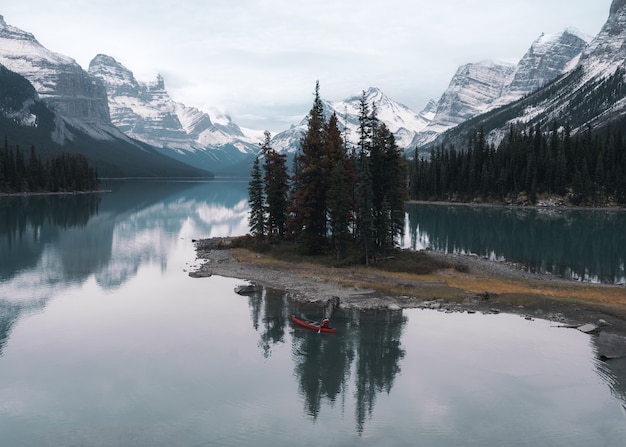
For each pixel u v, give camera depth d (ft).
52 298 156.66
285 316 138.41
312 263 216.13
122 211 485.15
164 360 106.32
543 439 75.92
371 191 204.23
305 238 230.07
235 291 166.30
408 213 512.22
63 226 352.49
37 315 137.80
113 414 83.25
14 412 83.76
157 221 415.64
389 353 110.83
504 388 93.40
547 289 168.35
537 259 250.37
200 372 100.37
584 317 135.54
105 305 148.97
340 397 89.97
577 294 161.68
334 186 208.85
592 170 578.66
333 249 231.09
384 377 98.58
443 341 118.32
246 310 144.66
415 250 258.98
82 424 79.92
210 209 551.59
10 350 111.14
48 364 103.60
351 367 103.40
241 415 83.35
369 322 132.87
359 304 148.77
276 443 75.00
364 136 216.54
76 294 162.30
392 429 79.25
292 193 232.53
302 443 74.90
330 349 113.70
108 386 93.66
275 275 192.13
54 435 76.69
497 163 642.63
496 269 213.25
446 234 350.84
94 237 306.55
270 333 124.26
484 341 118.01
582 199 565.94
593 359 107.04
